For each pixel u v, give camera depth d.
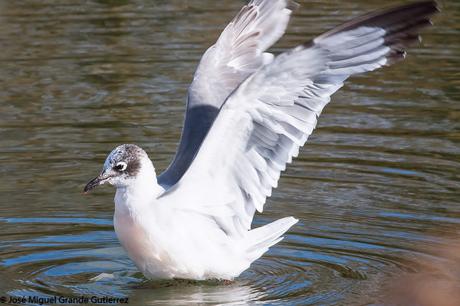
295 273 12.41
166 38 21.36
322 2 23.83
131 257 12.12
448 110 17.94
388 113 17.92
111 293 11.90
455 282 11.72
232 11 23.14
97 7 23.75
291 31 21.34
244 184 11.88
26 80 19.42
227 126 11.30
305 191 14.95
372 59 11.03
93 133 17.06
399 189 14.88
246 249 12.15
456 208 14.12
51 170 15.71
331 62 11.04
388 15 10.77
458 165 15.66
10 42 21.28
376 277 12.15
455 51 20.80
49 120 17.64
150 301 11.67
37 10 23.50
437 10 10.83
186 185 11.74
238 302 11.60
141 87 19.03
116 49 20.86
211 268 12.07
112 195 15.04
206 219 11.95
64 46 21.11
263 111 11.30
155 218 11.78
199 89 13.11
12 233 13.59
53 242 13.37
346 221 13.86
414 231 13.47
